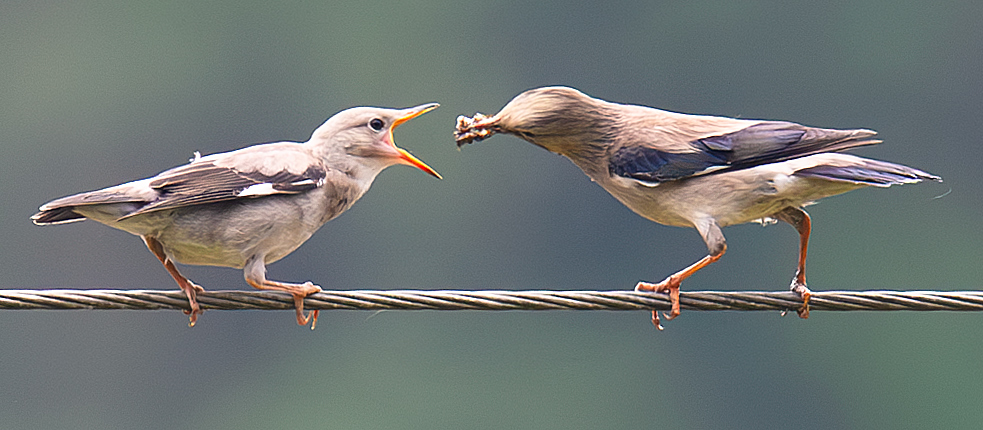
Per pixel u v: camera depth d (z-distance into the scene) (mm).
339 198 12852
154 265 31234
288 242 12289
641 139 12672
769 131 12445
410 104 39219
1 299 11102
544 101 12742
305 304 11703
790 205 12617
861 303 11781
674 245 33188
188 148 38375
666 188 12633
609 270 33844
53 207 11242
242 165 12039
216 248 11930
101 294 11391
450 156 36875
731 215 12469
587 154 12914
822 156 12406
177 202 11484
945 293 11617
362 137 13000
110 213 11492
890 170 12047
